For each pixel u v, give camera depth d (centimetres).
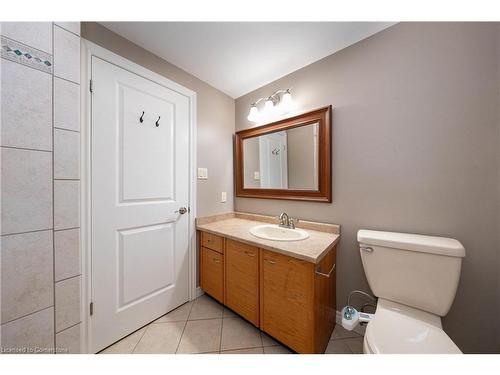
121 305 132
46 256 81
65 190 86
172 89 161
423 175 116
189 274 176
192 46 142
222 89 205
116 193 129
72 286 89
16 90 74
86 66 115
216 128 202
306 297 108
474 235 104
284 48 145
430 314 100
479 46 101
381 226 130
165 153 156
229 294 154
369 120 134
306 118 163
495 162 99
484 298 102
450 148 109
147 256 146
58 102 84
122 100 131
